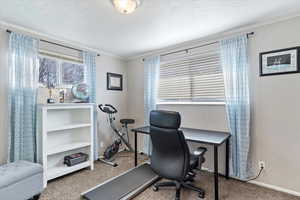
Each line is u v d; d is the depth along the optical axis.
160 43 2.97
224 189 2.20
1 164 2.16
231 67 2.43
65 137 2.88
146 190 2.20
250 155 2.34
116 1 1.65
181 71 3.12
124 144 3.92
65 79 2.90
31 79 2.35
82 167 2.74
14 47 2.21
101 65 3.47
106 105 3.29
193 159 2.02
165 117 1.83
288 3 1.77
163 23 2.21
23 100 2.27
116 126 3.76
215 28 2.37
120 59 3.87
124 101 3.96
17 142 2.18
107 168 2.91
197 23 2.21
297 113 2.01
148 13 1.95
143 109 3.70
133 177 2.48
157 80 3.37
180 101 3.15
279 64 2.11
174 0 1.70
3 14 1.96
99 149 3.41
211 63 2.76
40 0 1.68
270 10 1.92
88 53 3.16
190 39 2.78
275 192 2.10
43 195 2.08
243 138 2.32
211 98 2.77
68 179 2.50
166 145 1.86
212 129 2.71
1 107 2.17
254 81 2.30
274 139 2.16
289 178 2.06
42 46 2.58
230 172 2.47
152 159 2.04
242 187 2.24
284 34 2.08
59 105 2.44
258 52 2.27
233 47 2.41
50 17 2.04
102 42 2.92
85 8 1.84
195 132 2.58
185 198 2.02
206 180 2.46
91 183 2.38
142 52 3.54
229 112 2.46
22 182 1.80
